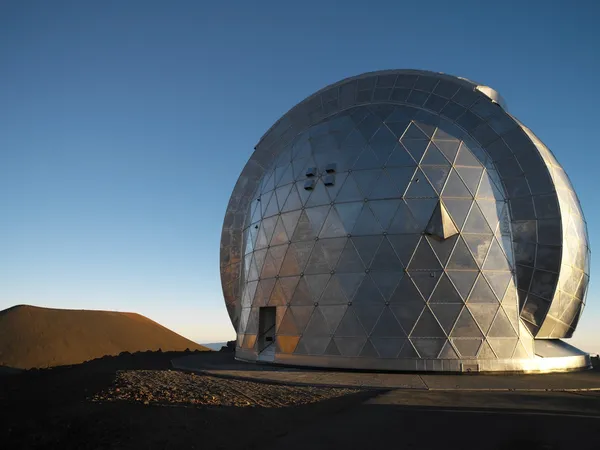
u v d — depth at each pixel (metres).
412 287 16.41
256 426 8.41
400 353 16.00
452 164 17.78
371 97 21.83
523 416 9.05
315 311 17.70
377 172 18.02
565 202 18.31
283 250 19.38
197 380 14.05
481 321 16.17
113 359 23.97
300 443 7.28
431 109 19.95
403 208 17.16
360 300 16.86
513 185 17.88
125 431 7.91
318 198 18.83
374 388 12.66
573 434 7.68
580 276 18.36
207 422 8.53
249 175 26.06
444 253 16.56
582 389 12.45
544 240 17.16
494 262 16.80
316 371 16.47
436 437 7.54
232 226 25.91
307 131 22.00
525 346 16.61
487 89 20.08
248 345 20.64
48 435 7.85
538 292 17.00
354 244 17.41
